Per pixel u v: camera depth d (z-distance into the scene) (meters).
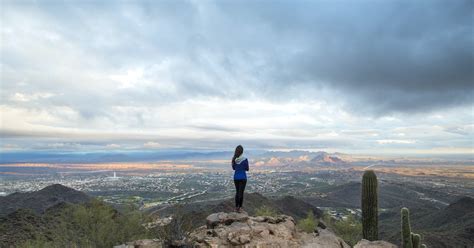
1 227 21.30
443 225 45.94
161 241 8.70
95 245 12.51
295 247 8.94
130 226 13.09
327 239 10.06
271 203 41.75
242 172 11.09
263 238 9.09
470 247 32.22
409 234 11.67
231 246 8.47
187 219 9.48
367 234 12.34
